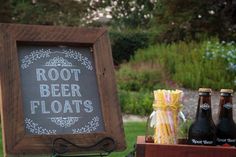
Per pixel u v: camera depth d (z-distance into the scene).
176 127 2.01
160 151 1.93
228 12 14.34
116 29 18.45
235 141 2.02
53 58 2.14
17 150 1.93
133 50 16.05
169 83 11.22
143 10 20.38
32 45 2.11
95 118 2.10
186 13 14.00
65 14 12.33
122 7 19.95
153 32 14.96
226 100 2.05
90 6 13.27
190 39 13.75
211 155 1.92
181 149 1.93
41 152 1.96
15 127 1.94
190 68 11.41
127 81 10.91
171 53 12.46
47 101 2.06
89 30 2.18
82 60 2.18
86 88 2.14
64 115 2.06
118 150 2.07
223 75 11.02
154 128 2.03
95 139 2.05
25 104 2.02
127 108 8.97
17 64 2.02
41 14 12.05
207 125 1.98
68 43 2.15
